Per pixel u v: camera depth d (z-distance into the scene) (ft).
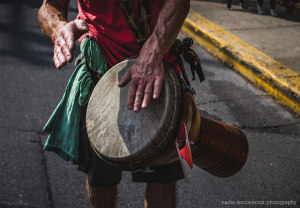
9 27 15.85
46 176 7.91
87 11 4.59
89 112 4.45
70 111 4.66
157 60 3.90
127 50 4.53
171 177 4.77
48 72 12.40
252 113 10.95
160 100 3.96
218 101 11.51
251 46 14.69
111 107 4.30
